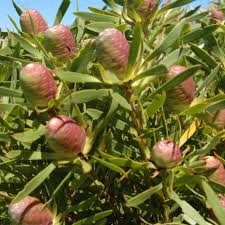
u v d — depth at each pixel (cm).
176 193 37
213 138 35
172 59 36
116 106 34
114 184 40
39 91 34
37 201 35
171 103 36
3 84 43
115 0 46
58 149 34
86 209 39
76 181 37
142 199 34
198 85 43
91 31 46
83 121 35
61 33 40
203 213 39
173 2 44
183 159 36
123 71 34
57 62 40
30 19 42
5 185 40
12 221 35
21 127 37
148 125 37
